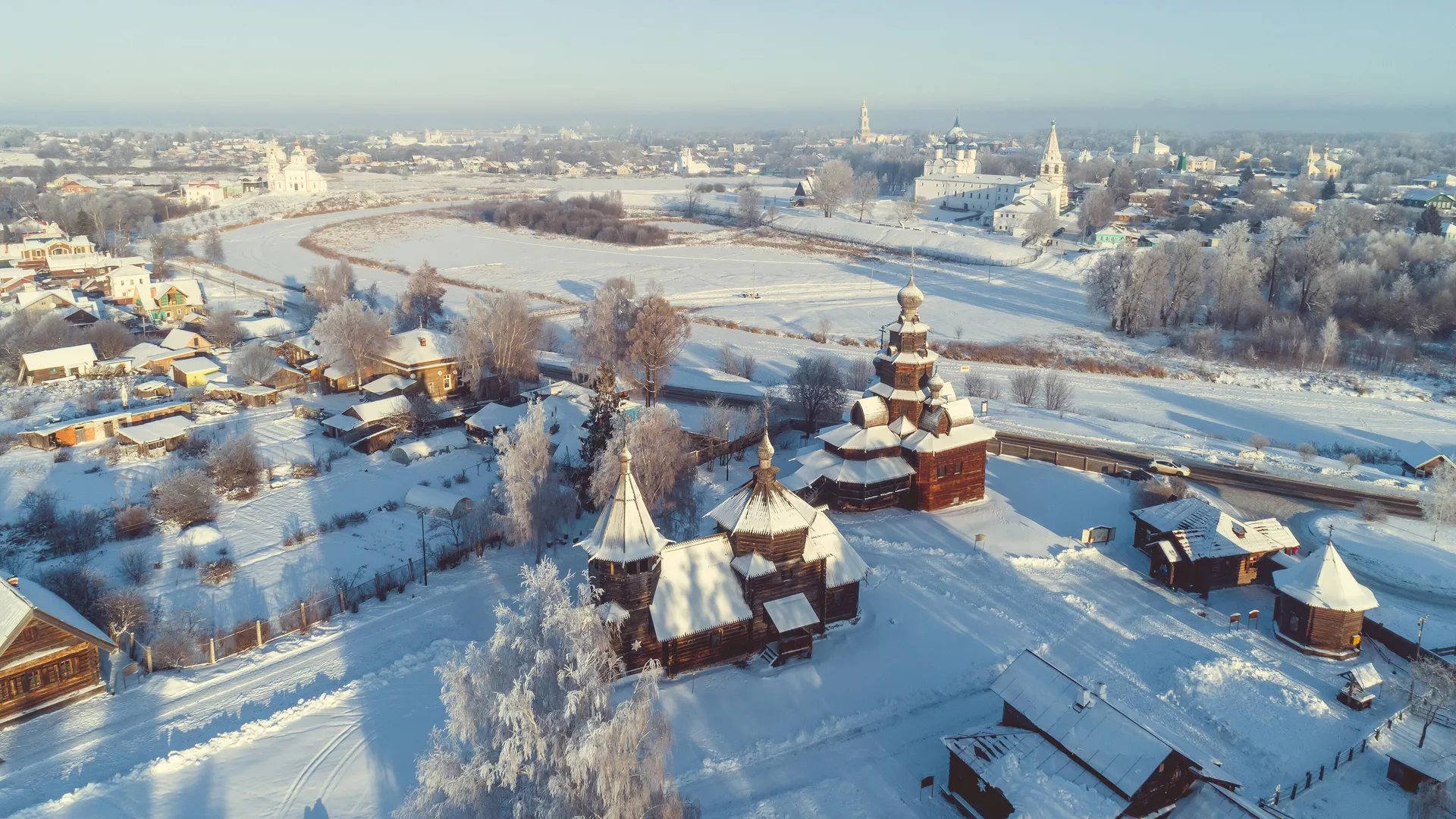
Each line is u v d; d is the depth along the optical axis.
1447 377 148.12
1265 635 69.06
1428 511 88.00
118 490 94.69
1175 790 46.28
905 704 60.12
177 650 63.25
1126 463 105.62
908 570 78.69
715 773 53.44
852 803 51.16
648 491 79.31
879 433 91.00
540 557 79.94
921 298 90.06
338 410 115.69
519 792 40.47
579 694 39.41
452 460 104.44
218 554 81.62
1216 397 138.00
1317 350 156.25
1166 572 77.06
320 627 68.94
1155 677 63.62
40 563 78.12
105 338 141.62
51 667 57.94
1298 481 101.25
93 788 50.69
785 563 65.38
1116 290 177.62
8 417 115.56
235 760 53.78
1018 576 77.75
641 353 119.75
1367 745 55.53
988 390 134.88
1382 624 68.12
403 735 56.12
